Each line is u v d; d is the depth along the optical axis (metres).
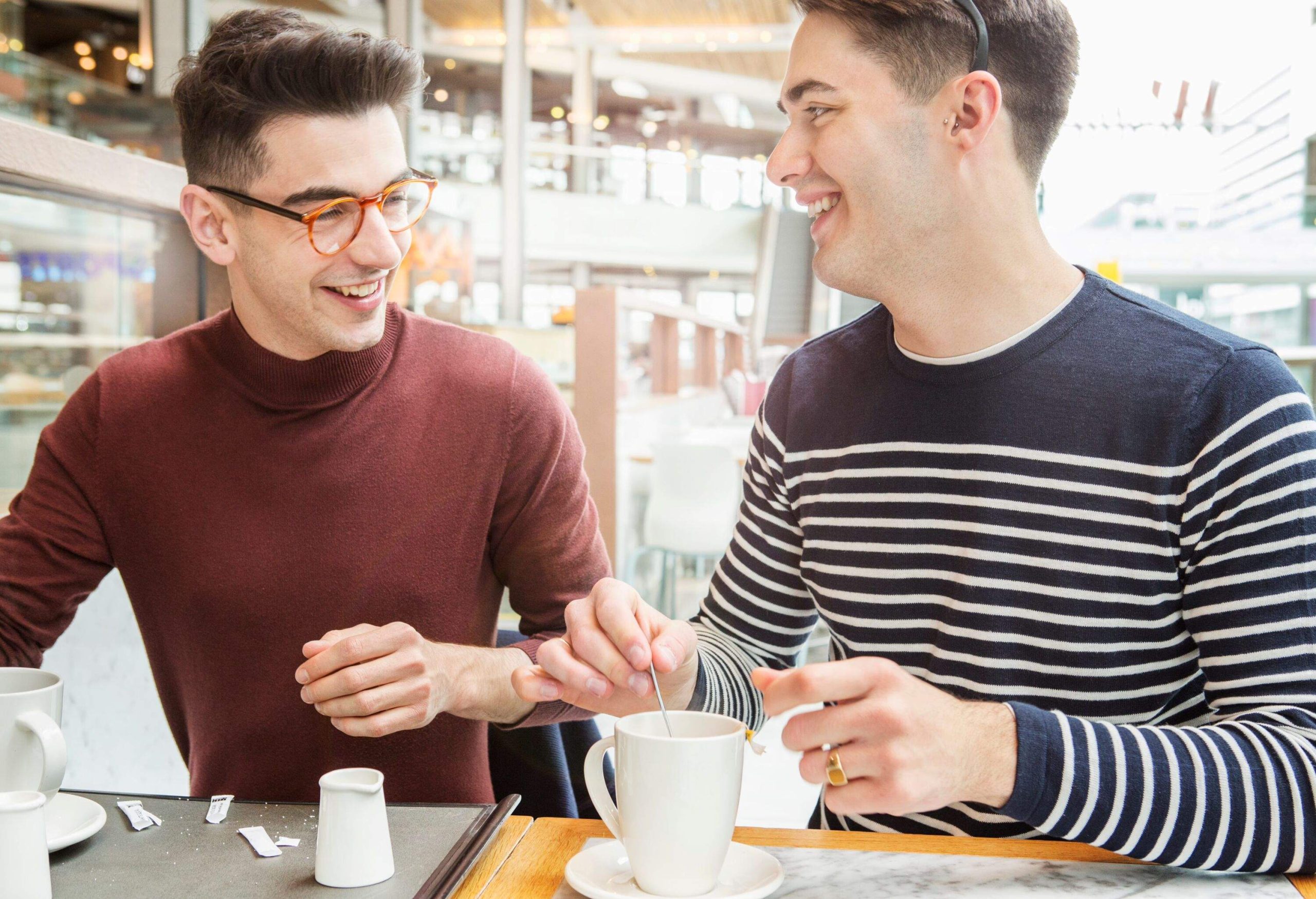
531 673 0.87
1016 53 0.93
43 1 12.47
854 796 0.70
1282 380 0.92
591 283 17.36
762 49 14.84
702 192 16.38
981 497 1.00
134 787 1.60
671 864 0.67
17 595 1.18
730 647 1.10
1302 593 0.85
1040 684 0.98
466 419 1.23
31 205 1.42
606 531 3.98
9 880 0.65
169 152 7.50
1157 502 0.93
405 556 1.20
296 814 0.83
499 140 13.00
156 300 1.67
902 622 1.04
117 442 1.20
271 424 1.19
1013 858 0.77
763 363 10.06
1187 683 0.99
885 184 0.93
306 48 1.03
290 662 1.19
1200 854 0.72
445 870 0.71
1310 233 12.58
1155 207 13.12
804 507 1.11
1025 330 1.00
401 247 1.13
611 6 14.02
